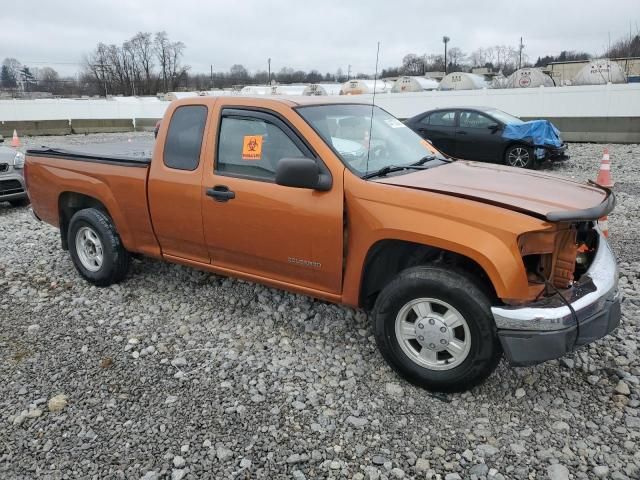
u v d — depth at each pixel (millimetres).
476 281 3207
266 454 2967
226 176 4148
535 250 3139
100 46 78625
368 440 3055
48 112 28719
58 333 4406
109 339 4285
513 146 12375
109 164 4973
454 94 21781
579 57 65062
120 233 5035
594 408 3262
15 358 4027
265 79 86750
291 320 4496
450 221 3193
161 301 4969
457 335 3297
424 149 4551
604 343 3963
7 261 6191
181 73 82250
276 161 3922
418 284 3301
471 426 3143
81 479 2822
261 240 3996
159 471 2859
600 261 3475
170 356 4000
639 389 3410
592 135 17109
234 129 4164
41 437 3146
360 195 3516
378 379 3631
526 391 3438
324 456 2941
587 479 2721
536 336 3006
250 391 3521
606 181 8125
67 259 6234
